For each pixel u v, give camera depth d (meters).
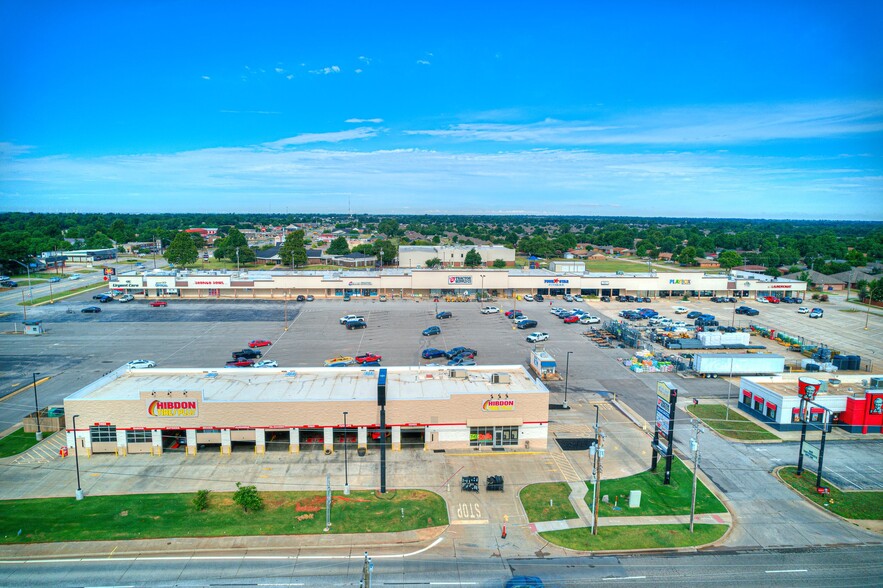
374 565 37.12
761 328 106.75
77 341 94.19
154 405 52.69
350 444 55.84
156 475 49.09
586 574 36.34
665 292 144.12
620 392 72.56
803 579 36.25
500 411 55.09
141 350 88.81
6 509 43.06
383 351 90.06
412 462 52.38
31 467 50.38
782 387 65.12
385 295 137.38
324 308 124.31
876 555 39.09
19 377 74.75
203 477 48.84
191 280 134.12
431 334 101.44
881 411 60.78
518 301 134.88
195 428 53.31
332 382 60.16
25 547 38.31
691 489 48.06
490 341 97.56
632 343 94.94
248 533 40.47
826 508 45.00
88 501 44.44
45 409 61.16
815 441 58.47
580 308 127.75
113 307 123.56
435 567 37.00
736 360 79.75
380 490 46.81
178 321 110.06
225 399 54.34
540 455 54.22
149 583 34.97
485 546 39.47
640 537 40.75
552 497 46.22
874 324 116.19
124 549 38.41
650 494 46.97
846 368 85.50
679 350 93.81
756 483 49.19
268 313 118.56
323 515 42.94
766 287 143.50
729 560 38.22
